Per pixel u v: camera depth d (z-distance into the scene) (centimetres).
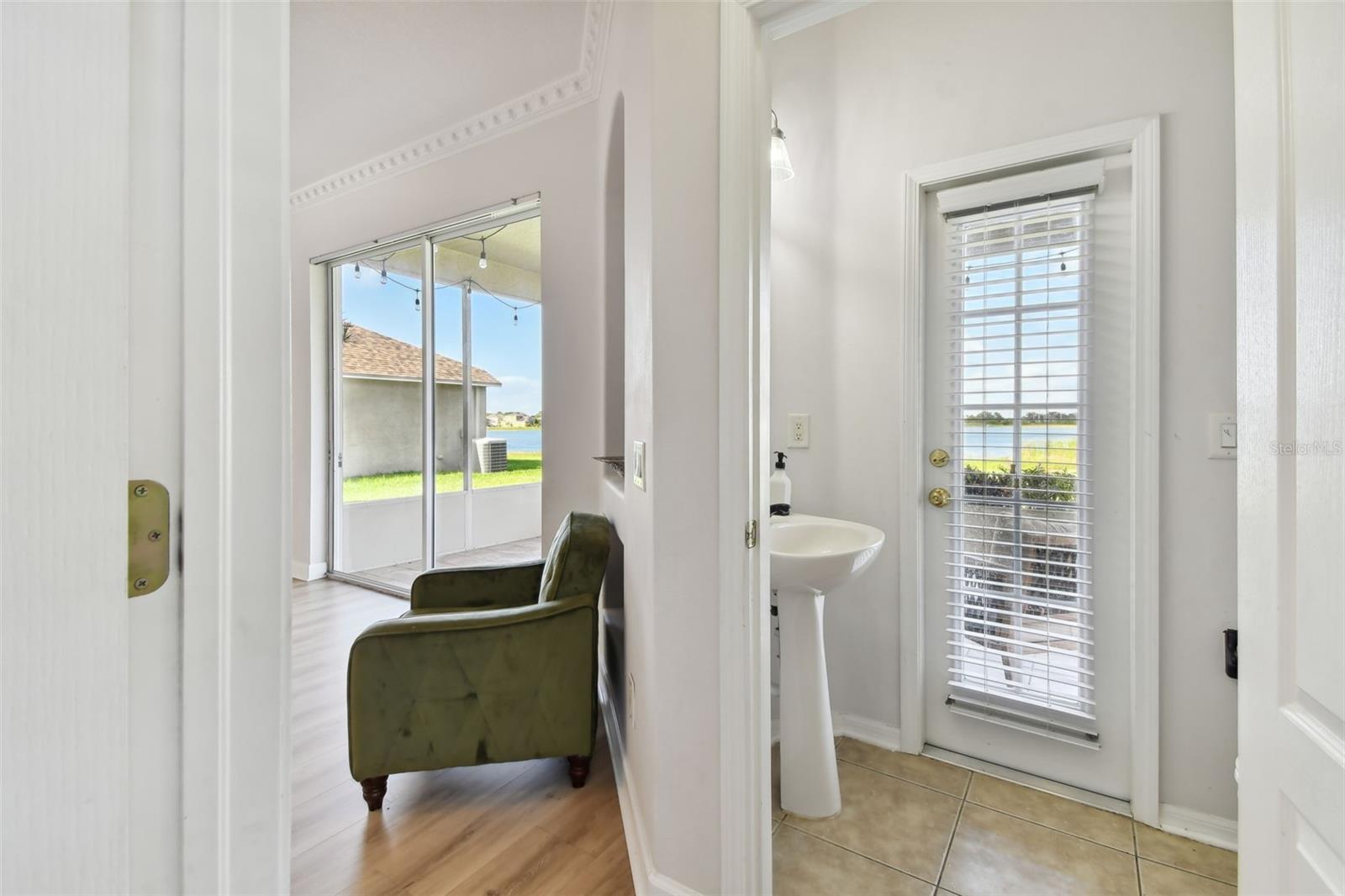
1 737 27
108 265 31
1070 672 172
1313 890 56
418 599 220
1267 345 63
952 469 190
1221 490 148
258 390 38
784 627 170
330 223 385
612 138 214
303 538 403
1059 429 173
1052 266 173
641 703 148
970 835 155
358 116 296
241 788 37
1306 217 56
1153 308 153
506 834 158
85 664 30
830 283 203
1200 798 151
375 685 164
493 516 338
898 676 195
